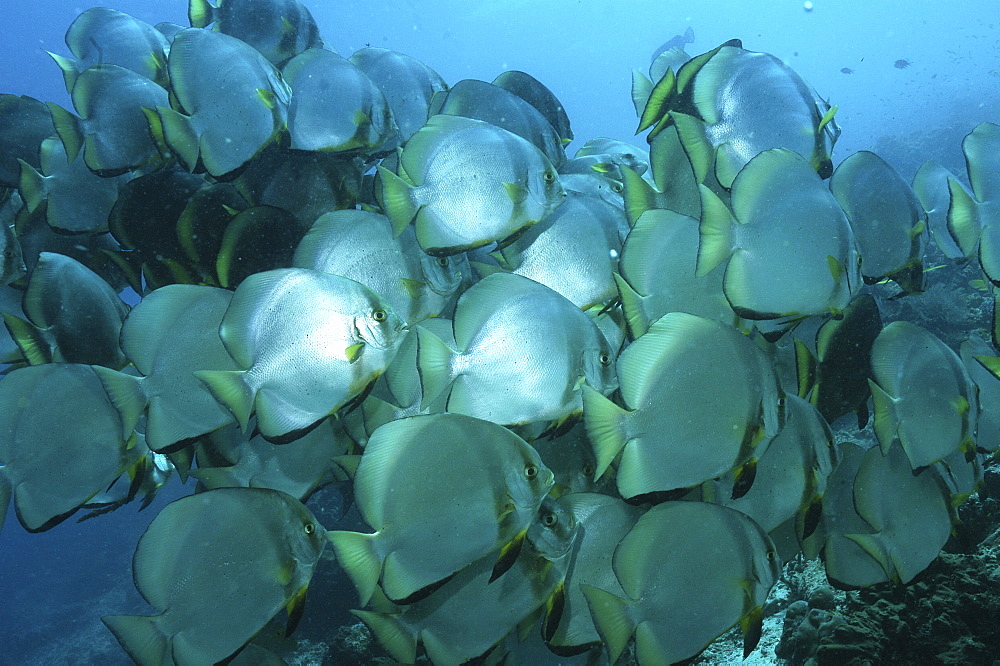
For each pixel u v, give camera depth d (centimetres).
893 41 7588
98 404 156
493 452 128
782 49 7856
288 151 179
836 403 168
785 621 211
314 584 422
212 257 184
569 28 6438
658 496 132
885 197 175
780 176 139
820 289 139
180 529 134
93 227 197
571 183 192
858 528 162
